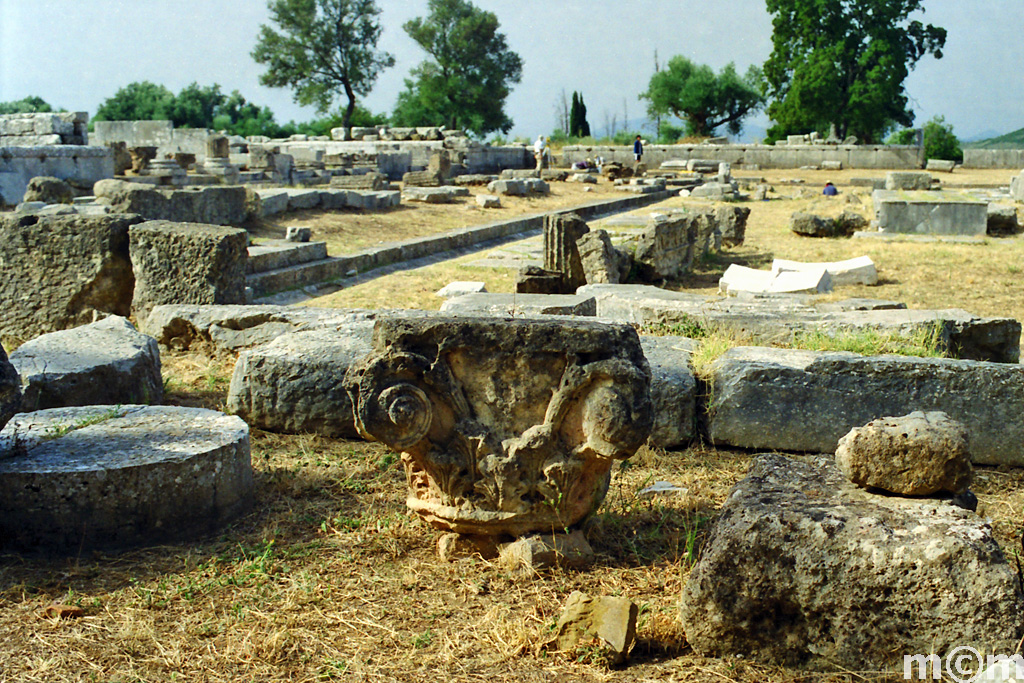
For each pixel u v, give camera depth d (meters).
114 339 6.36
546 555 3.83
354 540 4.17
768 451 5.44
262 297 12.28
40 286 8.74
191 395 6.62
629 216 21.78
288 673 3.11
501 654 3.21
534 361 3.81
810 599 3.05
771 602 3.09
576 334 3.78
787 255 15.37
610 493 4.80
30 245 8.70
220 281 8.45
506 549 3.90
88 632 3.36
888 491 3.37
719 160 42.50
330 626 3.42
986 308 10.88
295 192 19.30
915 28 49.53
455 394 3.83
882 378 5.30
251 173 25.69
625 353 3.82
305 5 53.41
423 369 3.80
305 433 5.72
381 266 15.34
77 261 8.63
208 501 4.28
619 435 3.69
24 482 3.99
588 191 28.48
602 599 3.25
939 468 3.24
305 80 56.00
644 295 8.95
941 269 13.16
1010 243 15.53
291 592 3.67
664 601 3.56
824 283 11.78
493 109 57.03
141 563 3.94
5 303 8.84
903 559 2.96
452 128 57.66
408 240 16.89
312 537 4.23
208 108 73.94
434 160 27.81
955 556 2.94
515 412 3.87
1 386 3.93
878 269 13.29
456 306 8.21
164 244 8.48
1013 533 4.28
